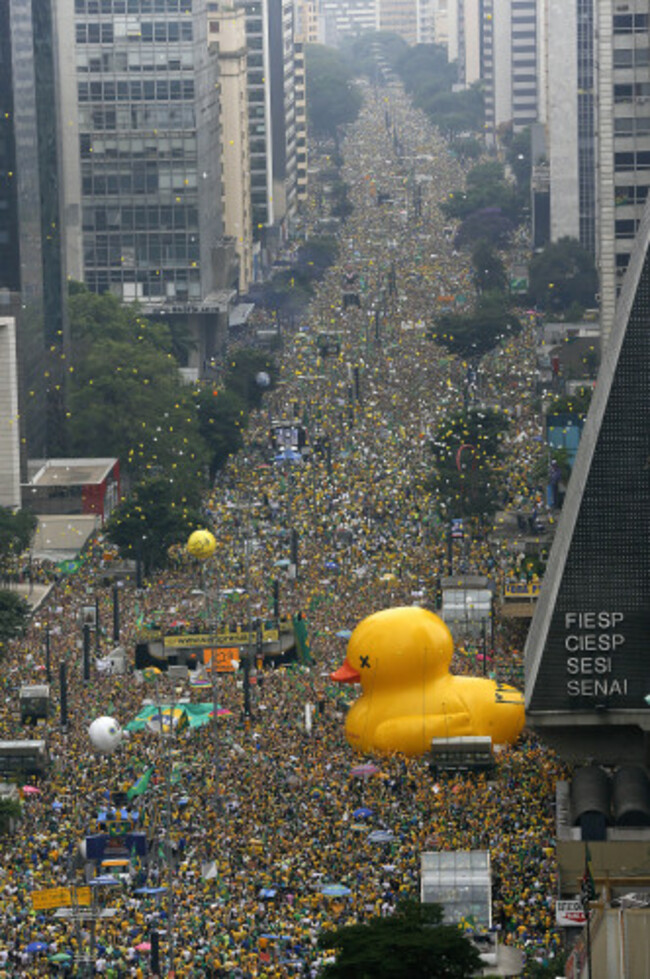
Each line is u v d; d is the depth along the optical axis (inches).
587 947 4156.0
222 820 6983.3
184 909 6117.1
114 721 7140.8
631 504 7519.7
